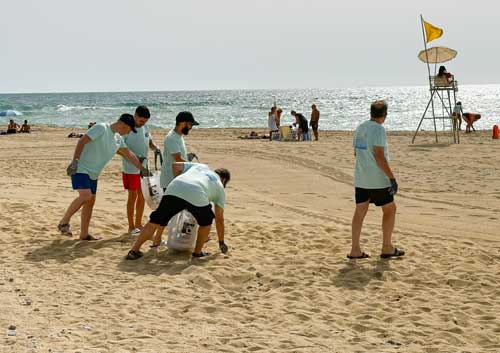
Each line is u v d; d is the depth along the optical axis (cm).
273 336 521
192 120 817
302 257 784
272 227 948
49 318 559
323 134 3131
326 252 817
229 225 961
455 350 498
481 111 7019
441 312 591
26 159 2002
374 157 748
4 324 539
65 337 511
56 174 1658
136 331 530
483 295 647
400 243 859
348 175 1543
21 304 596
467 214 1087
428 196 1262
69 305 598
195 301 619
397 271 724
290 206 1177
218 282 688
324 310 598
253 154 1980
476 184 1385
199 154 2014
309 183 1444
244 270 723
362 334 536
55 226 935
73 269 727
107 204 1166
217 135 3109
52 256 783
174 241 796
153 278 692
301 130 2608
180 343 502
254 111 7450
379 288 666
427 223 1015
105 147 841
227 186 1415
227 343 505
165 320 561
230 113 6931
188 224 793
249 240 875
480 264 761
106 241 855
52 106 8756
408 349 499
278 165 1723
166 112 7119
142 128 884
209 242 859
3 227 918
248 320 570
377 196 762
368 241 872
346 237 891
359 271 720
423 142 2381
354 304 615
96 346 492
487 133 3008
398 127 4431
